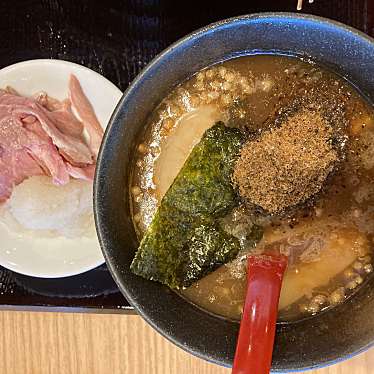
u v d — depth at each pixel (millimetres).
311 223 245
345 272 246
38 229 299
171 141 251
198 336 245
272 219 245
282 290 249
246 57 245
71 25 299
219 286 251
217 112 247
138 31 296
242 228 247
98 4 296
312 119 240
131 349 312
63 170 297
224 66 246
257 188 240
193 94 249
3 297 303
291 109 243
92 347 314
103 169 239
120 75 299
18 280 303
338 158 240
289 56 243
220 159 244
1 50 303
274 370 239
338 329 245
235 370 220
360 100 242
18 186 302
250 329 225
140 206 256
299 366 238
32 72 296
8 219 301
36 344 317
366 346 235
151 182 254
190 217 247
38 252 299
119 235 247
